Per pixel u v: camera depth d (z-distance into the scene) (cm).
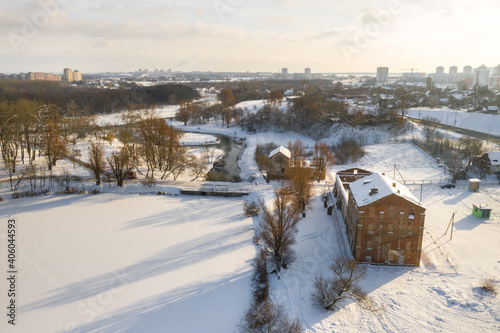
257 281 5831
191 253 6769
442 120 17988
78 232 7606
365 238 6162
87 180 10362
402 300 5309
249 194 9706
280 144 16025
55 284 5816
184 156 11925
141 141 12812
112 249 6912
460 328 4741
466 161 11812
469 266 6119
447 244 6850
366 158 13062
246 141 16538
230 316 5088
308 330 4744
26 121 11344
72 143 13300
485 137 14188
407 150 13550
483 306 5109
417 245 6088
